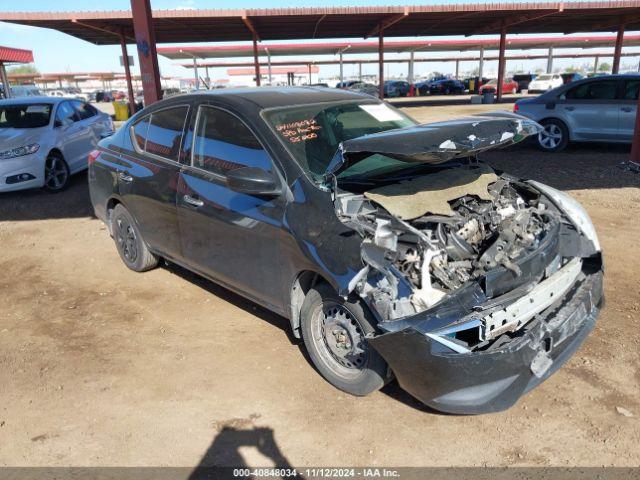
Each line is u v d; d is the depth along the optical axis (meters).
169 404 3.36
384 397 3.34
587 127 11.03
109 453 2.96
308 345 3.48
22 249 6.46
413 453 2.85
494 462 2.76
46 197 8.96
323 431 3.05
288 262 3.45
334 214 3.18
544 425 3.01
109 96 54.59
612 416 3.05
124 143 5.21
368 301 2.93
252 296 3.98
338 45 36.34
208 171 4.09
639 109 9.11
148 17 8.23
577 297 3.39
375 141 3.09
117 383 3.61
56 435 3.12
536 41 41.12
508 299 2.94
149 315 4.59
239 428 3.12
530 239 3.32
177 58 42.12
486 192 3.64
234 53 38.03
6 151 8.48
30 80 70.00
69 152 9.59
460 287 2.90
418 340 2.73
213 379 3.60
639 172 8.90
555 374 3.46
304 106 4.11
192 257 4.42
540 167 9.75
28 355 4.02
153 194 4.62
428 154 2.99
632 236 5.81
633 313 4.14
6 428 3.20
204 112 4.23
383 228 2.89
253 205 3.66
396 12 21.41
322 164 3.62
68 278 5.50
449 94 43.44
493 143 3.22
